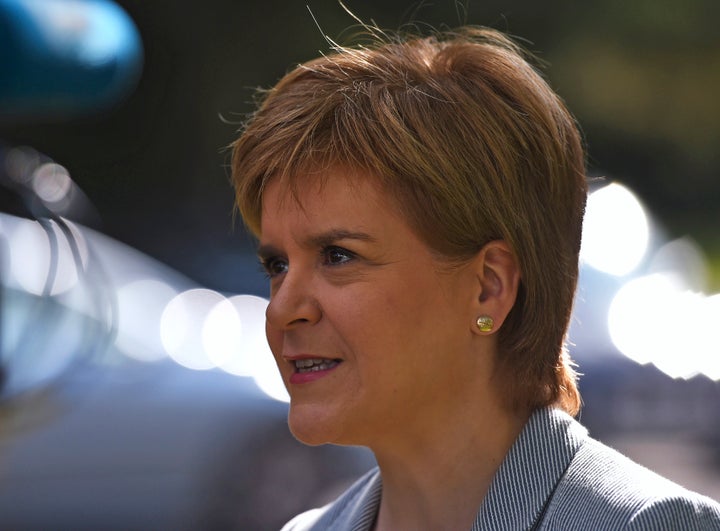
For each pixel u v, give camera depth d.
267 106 6.54
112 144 39.03
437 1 41.91
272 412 18.08
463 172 6.09
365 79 6.30
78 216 11.70
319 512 7.46
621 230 26.48
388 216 6.09
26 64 8.25
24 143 32.66
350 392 6.16
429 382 6.25
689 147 53.19
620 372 21.66
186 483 17.33
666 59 51.72
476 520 6.14
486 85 6.28
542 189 6.35
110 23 8.77
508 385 6.40
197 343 18.59
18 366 12.10
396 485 6.55
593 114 51.09
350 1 41.41
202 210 39.56
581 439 6.24
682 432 21.77
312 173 6.14
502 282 6.31
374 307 6.09
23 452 16.47
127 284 19.41
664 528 5.59
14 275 15.71
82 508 16.73
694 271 28.69
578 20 48.94
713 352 22.42
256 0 41.41
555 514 5.95
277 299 6.21
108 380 17.08
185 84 40.75
